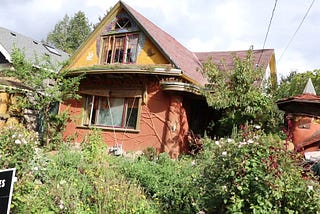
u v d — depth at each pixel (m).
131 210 5.00
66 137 12.98
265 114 9.77
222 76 10.05
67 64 13.22
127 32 12.92
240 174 3.79
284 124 9.84
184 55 14.63
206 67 10.42
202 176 4.86
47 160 6.48
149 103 11.59
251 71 9.90
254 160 3.77
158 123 11.25
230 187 3.88
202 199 4.74
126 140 11.77
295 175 3.80
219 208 4.32
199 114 12.84
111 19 13.55
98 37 13.77
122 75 11.74
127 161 7.57
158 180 6.24
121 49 13.05
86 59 13.90
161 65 11.42
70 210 4.78
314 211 3.60
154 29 14.02
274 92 10.46
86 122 13.11
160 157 8.81
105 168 6.82
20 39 19.97
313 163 5.39
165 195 5.84
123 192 5.48
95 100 13.07
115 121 12.34
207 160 5.39
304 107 8.74
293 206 3.70
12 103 12.77
